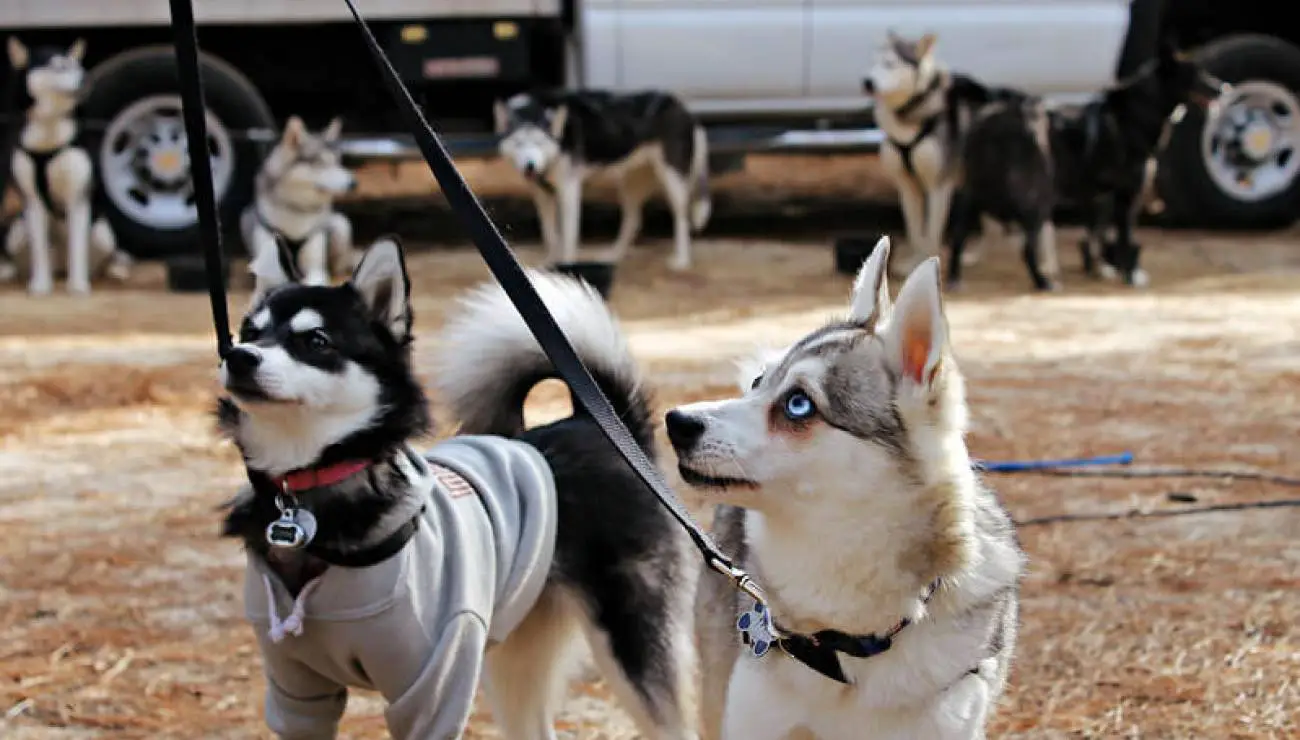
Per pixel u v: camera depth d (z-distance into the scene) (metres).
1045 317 9.32
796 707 2.79
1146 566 4.89
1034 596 4.65
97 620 4.51
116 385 7.39
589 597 3.35
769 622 2.78
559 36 11.20
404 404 2.93
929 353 2.63
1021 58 11.42
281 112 11.88
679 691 3.39
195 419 6.85
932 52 10.57
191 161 2.95
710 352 8.05
